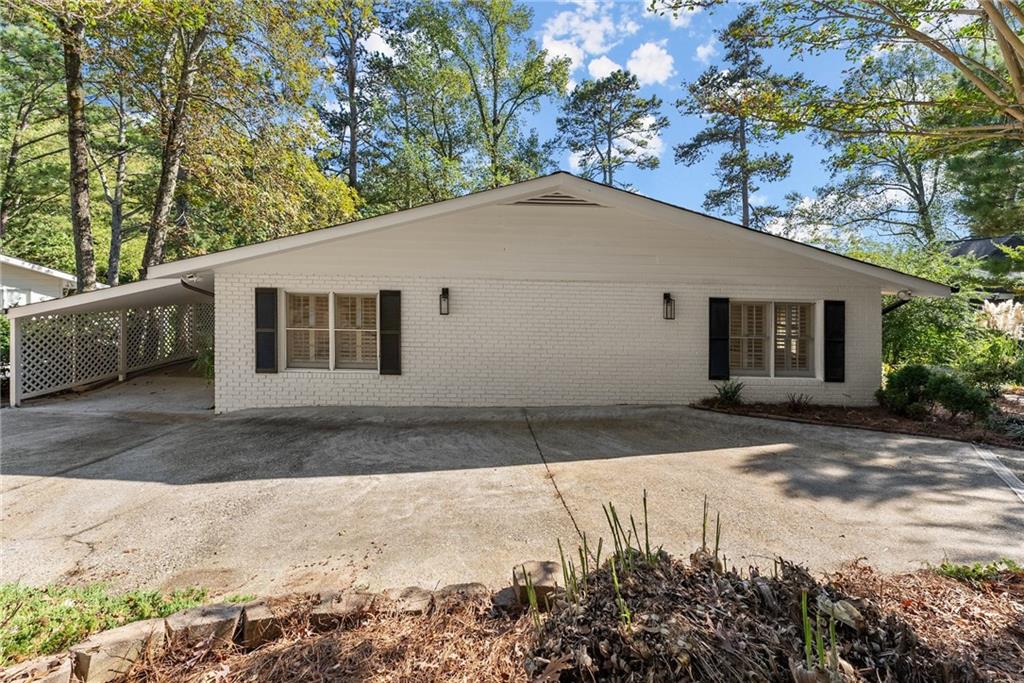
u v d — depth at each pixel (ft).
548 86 78.64
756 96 30.78
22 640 7.54
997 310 42.24
